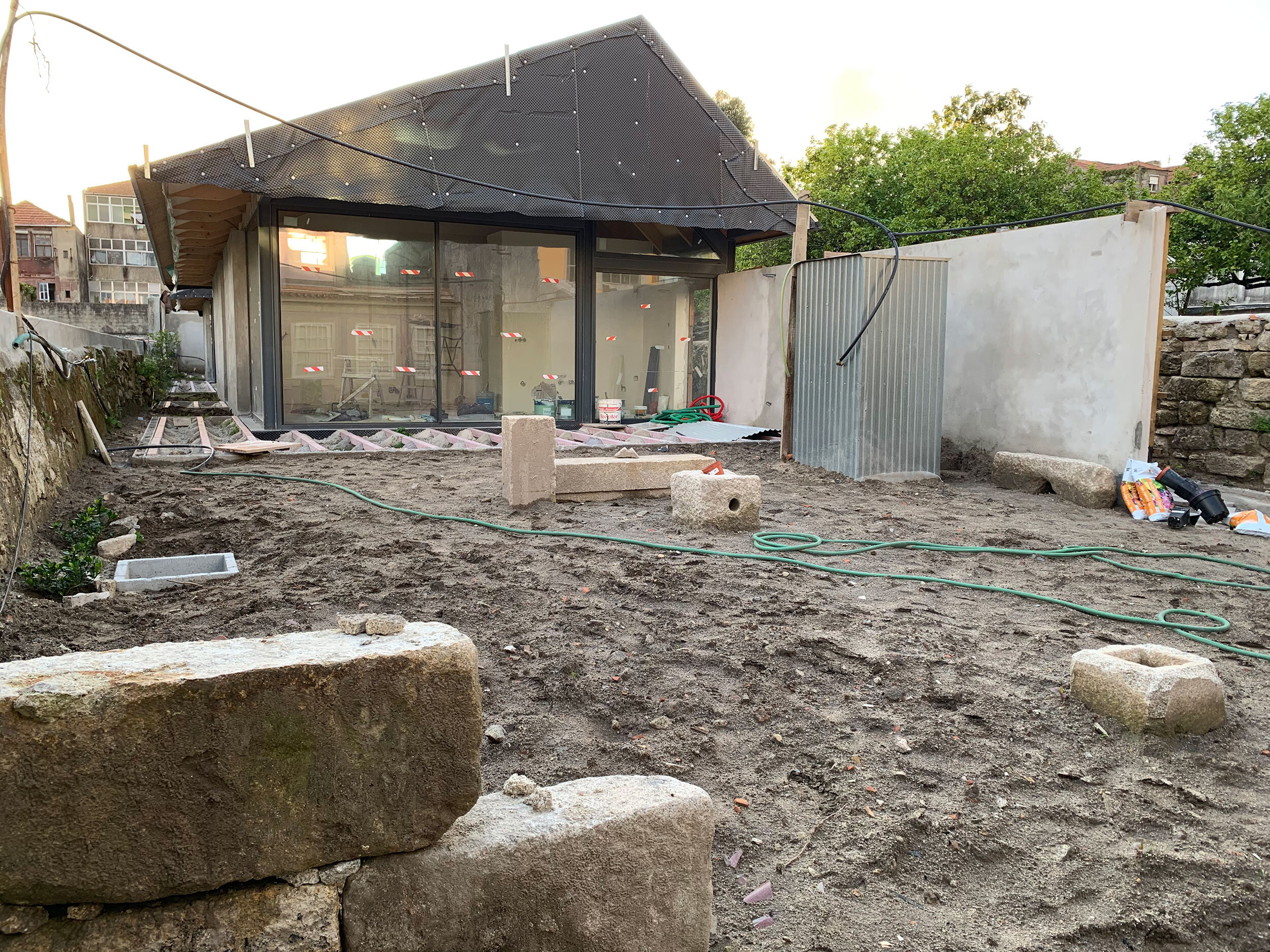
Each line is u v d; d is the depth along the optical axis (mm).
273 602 4652
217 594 4883
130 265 57781
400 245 12578
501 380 13406
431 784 1930
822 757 3295
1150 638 4637
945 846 2828
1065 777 3232
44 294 54125
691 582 5207
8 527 5207
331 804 1838
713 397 14984
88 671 1707
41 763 1605
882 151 26812
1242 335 9328
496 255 13219
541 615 4602
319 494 7672
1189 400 9914
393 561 5492
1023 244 9602
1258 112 19766
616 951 2119
